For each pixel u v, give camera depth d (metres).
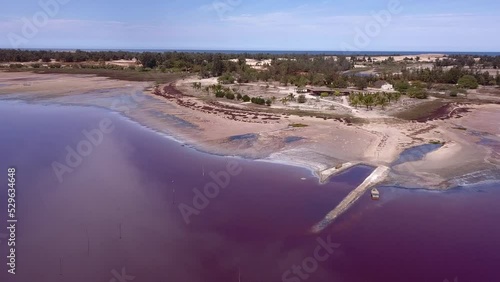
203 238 30.81
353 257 28.62
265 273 26.59
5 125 64.44
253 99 86.19
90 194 38.25
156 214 34.56
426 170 45.50
